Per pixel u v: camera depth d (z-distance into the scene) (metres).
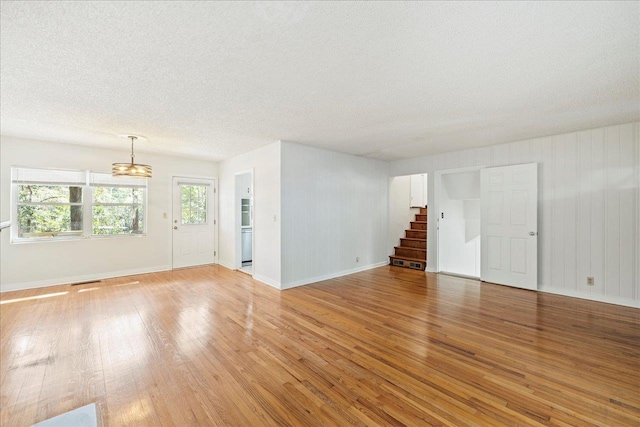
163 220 5.73
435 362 2.34
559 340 2.71
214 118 3.40
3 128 3.79
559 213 4.16
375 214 6.15
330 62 2.13
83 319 3.23
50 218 4.61
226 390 1.99
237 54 2.02
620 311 3.46
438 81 2.44
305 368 2.26
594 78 2.39
